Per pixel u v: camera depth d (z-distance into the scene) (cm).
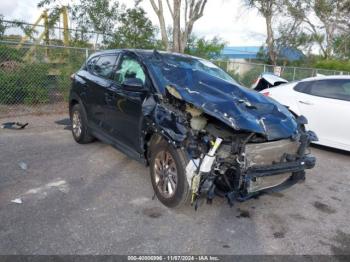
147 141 399
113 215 352
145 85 408
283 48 2781
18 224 323
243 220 360
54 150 558
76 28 1385
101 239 307
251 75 1506
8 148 555
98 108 512
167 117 356
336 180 503
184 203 355
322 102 627
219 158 328
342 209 403
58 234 310
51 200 377
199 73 432
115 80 481
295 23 2714
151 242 308
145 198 396
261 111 372
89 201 381
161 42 1431
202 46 1925
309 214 385
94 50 973
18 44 851
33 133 663
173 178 362
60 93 953
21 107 885
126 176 460
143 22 1416
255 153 337
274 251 307
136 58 453
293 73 1762
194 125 340
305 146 389
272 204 405
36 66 912
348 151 633
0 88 863
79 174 459
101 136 519
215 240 318
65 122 771
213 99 358
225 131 347
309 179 501
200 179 324
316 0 2692
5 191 393
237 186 324
